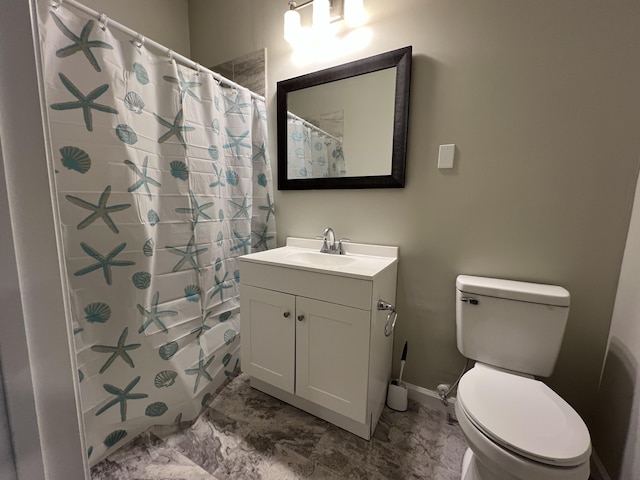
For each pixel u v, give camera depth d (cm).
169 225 132
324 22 149
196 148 141
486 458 83
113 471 112
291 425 136
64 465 35
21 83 29
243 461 117
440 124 134
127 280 117
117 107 108
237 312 175
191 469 114
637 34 101
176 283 136
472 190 132
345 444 126
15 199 29
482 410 91
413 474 112
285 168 178
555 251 120
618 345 107
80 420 38
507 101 121
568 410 91
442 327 146
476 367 117
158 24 193
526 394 98
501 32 120
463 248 137
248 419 140
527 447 78
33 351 31
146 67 120
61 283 34
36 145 31
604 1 104
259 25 182
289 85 170
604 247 112
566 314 108
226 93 163
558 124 114
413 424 138
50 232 33
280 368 142
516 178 123
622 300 107
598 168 110
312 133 167
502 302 117
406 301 153
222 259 162
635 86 103
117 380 118
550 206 119
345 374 123
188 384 139
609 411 108
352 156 156
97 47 102
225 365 167
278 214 189
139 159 117
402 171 142
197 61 212
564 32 110
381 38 143
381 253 152
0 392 29
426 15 132
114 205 110
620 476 98
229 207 168
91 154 103
